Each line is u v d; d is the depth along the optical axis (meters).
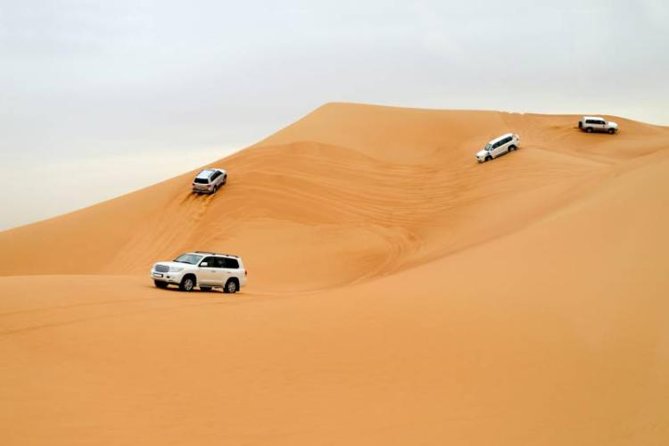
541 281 17.27
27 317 16.22
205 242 48.75
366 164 63.00
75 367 12.26
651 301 14.21
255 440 9.45
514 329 14.03
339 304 17.61
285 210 52.50
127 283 26.80
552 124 82.62
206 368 12.47
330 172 59.88
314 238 48.00
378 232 48.12
